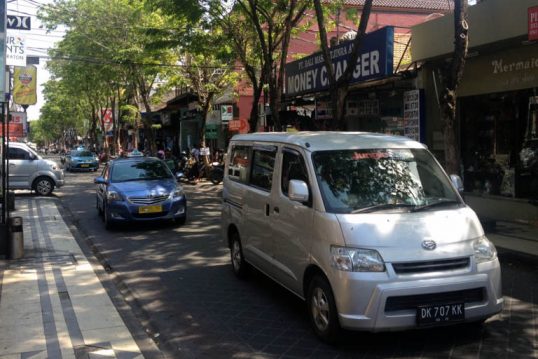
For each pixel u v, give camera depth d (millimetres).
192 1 14281
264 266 6340
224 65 23297
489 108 12000
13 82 11156
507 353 4660
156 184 12078
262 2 15352
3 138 9219
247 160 7141
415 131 12648
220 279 7527
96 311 6133
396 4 26781
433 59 12320
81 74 32938
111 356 4797
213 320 5809
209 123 25281
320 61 15430
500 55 11273
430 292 4457
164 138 46094
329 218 4820
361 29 10836
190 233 11266
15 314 5996
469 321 4656
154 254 9352
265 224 6195
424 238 4625
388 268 4457
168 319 5902
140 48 23562
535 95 10695
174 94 41875
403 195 5215
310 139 5812
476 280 4582
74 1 26406
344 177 5277
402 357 4609
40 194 20016
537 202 10180
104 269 8523
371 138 5914
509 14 9875
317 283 4973
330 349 4824
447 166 9125
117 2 25500
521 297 6305
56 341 5168
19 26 9953
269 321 5691
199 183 23922
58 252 9555
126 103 39000
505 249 8430
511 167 11453
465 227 4840
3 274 7852
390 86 13578
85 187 23750
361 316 4449
